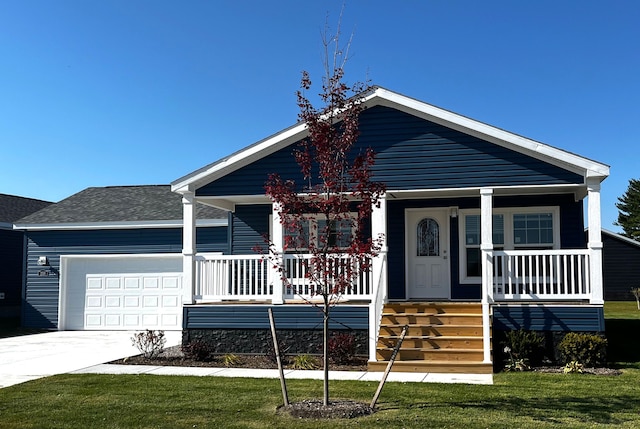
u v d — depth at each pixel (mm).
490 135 13508
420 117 14016
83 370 12445
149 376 11578
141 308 20750
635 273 36344
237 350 14125
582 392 9781
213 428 7891
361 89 8898
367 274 14930
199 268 14766
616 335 17609
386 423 7891
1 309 25375
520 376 11312
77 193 24625
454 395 9555
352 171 8625
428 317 13258
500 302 13461
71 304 21188
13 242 26172
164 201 22672
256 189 14594
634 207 63469
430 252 16031
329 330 13672
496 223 15680
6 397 9875
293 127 14273
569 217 15227
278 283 14023
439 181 13820
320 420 8078
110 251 21078
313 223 9414
